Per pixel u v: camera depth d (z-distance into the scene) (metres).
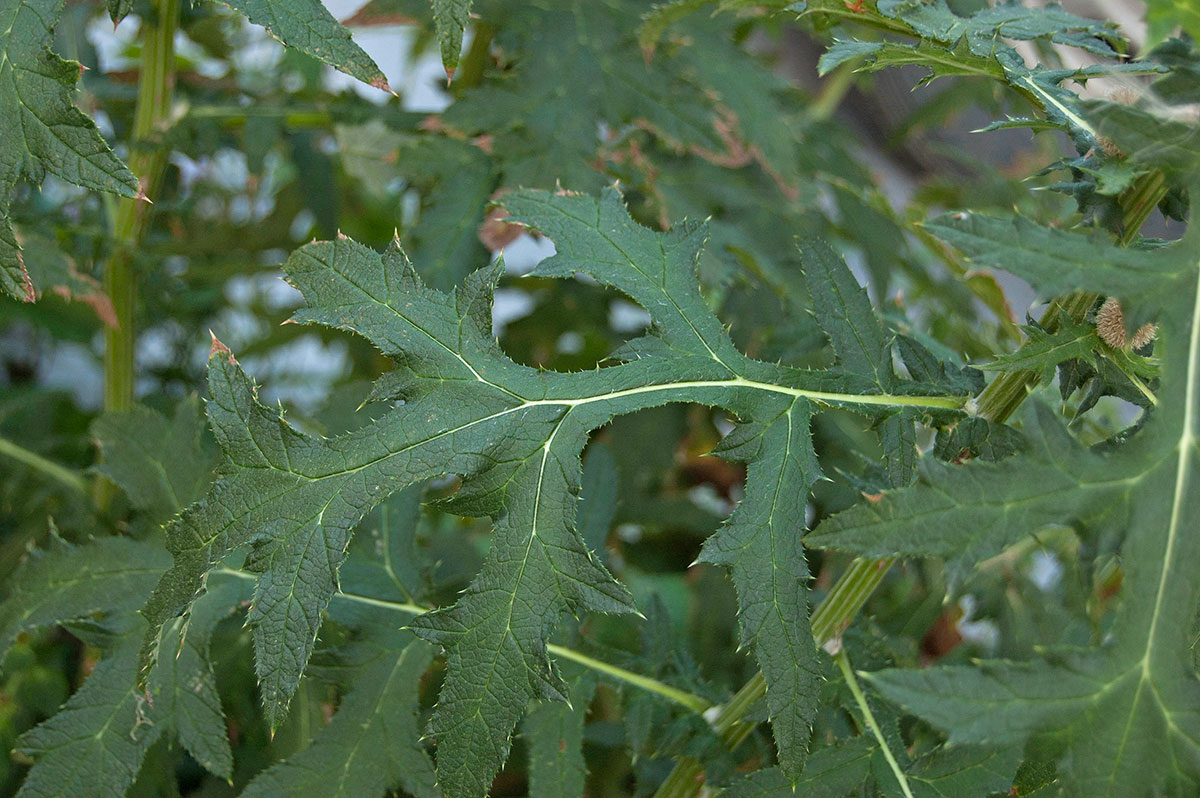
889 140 1.58
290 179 1.38
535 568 0.81
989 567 1.12
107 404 1.08
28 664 1.07
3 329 1.55
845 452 1.24
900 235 1.34
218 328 1.58
